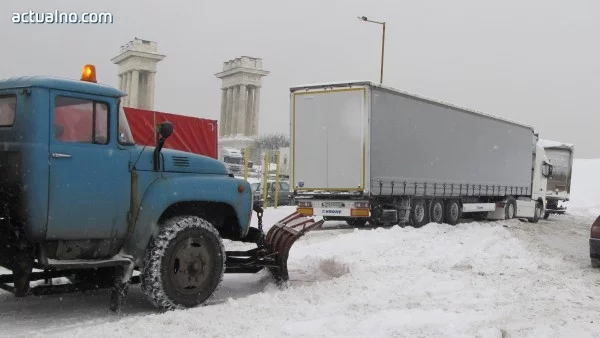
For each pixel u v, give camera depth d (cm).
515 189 2397
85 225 548
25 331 512
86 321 554
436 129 1852
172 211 641
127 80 6012
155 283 576
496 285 762
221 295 698
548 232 1766
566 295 708
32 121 522
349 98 1585
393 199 1703
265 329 519
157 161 605
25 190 515
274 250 750
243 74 7719
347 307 611
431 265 908
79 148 545
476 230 1530
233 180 670
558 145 2861
